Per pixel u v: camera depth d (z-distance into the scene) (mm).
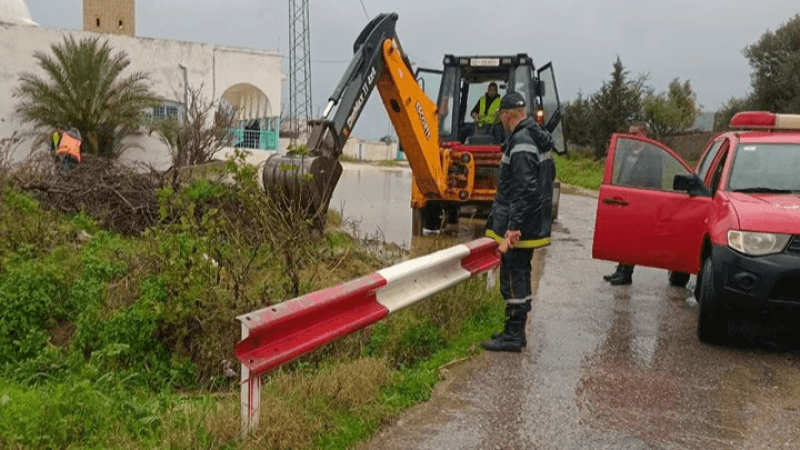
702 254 7070
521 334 6145
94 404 3992
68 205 9289
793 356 6160
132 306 5375
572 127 38094
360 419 4402
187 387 4984
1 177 9703
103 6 34250
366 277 5211
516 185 5766
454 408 4828
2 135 25906
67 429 3762
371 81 10320
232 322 5211
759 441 4418
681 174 7367
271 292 5785
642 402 5016
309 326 4492
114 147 25500
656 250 7648
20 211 8422
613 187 7801
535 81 13883
